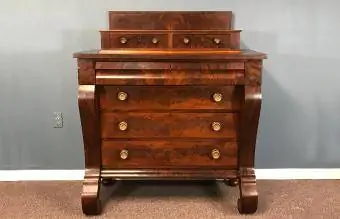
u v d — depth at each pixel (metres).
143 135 1.77
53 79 2.20
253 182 1.77
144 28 2.08
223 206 1.88
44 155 2.26
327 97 2.23
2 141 2.23
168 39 1.88
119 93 1.73
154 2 2.15
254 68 1.67
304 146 2.28
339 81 2.22
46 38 2.16
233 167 1.80
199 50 1.81
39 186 2.16
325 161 2.28
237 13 2.16
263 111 2.24
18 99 2.20
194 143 1.78
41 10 2.13
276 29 2.17
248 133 1.74
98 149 1.77
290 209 1.84
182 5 2.15
